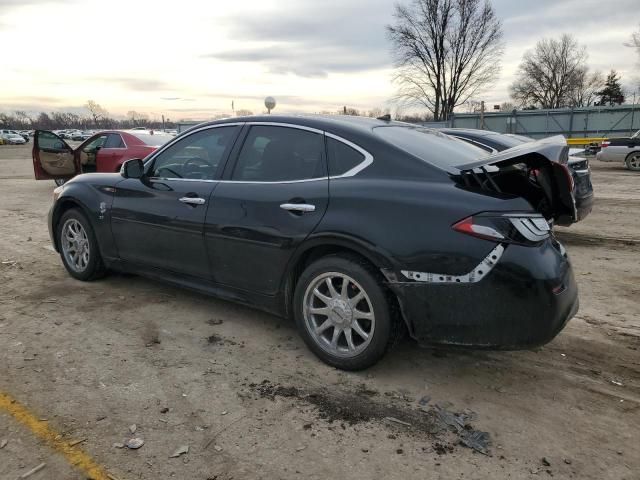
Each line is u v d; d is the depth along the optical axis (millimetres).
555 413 2955
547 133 31656
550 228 3080
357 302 3258
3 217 9023
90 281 5109
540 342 2881
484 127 32844
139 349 3666
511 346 2881
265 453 2561
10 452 2521
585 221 8758
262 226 3545
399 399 3072
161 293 4820
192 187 4043
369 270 3143
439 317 2955
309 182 3441
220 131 4090
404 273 2988
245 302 3844
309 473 2428
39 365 3391
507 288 2809
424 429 2783
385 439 2691
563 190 3156
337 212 3223
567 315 3010
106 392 3078
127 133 11094
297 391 3137
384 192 3113
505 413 2949
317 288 3416
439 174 3076
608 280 5418
